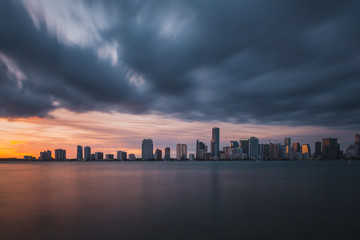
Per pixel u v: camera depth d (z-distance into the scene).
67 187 35.38
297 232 14.32
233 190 32.16
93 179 50.00
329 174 70.62
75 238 13.27
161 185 38.22
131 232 14.25
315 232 14.33
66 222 16.22
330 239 13.21
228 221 16.59
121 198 25.45
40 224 15.77
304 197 26.45
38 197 26.05
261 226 15.51
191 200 24.39
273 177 57.62
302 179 51.03
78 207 20.86
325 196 27.25
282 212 19.19
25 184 39.50
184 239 13.12
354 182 44.16
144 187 35.53
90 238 13.27
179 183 41.62
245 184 40.28
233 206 21.45
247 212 19.16
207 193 29.23
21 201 23.66
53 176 59.53
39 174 67.88
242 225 15.64
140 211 19.44
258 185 38.78
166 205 21.77
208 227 15.23
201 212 19.08
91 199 24.81
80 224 15.80
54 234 13.90
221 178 53.94
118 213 18.69
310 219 17.11
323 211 19.58
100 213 18.70
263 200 24.58
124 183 41.47
